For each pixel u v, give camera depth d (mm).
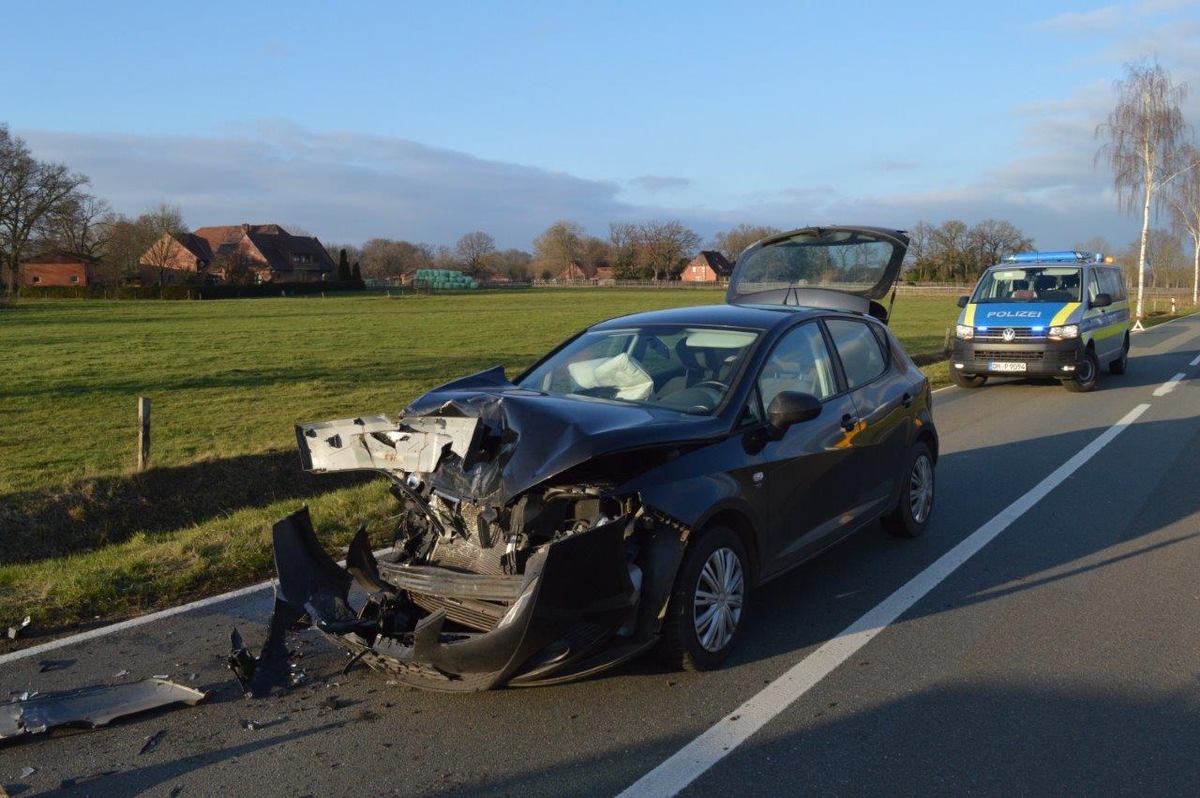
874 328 6828
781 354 5473
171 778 3631
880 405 6234
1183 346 27203
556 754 3771
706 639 4551
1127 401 14820
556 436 4223
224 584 6121
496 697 4320
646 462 4359
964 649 4836
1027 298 16766
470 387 5395
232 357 27406
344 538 6961
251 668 4484
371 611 4645
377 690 4422
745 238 139125
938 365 21094
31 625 5367
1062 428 12117
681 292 104000
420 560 4617
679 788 3498
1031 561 6371
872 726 3988
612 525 3873
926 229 98312
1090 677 4477
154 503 10250
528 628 3738
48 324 44125
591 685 4430
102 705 4215
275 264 111938
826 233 8570
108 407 17422
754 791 3473
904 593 5723
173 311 57625
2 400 18297
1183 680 4430
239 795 3502
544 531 4230
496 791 3498
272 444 12336
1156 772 3586
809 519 5387
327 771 3666
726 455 4664
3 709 4172
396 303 70438
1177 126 43562
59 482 10484
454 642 3908
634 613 4180
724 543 4617
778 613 5398
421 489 4605
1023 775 3572
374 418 4574
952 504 8008
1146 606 5477
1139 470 9336
